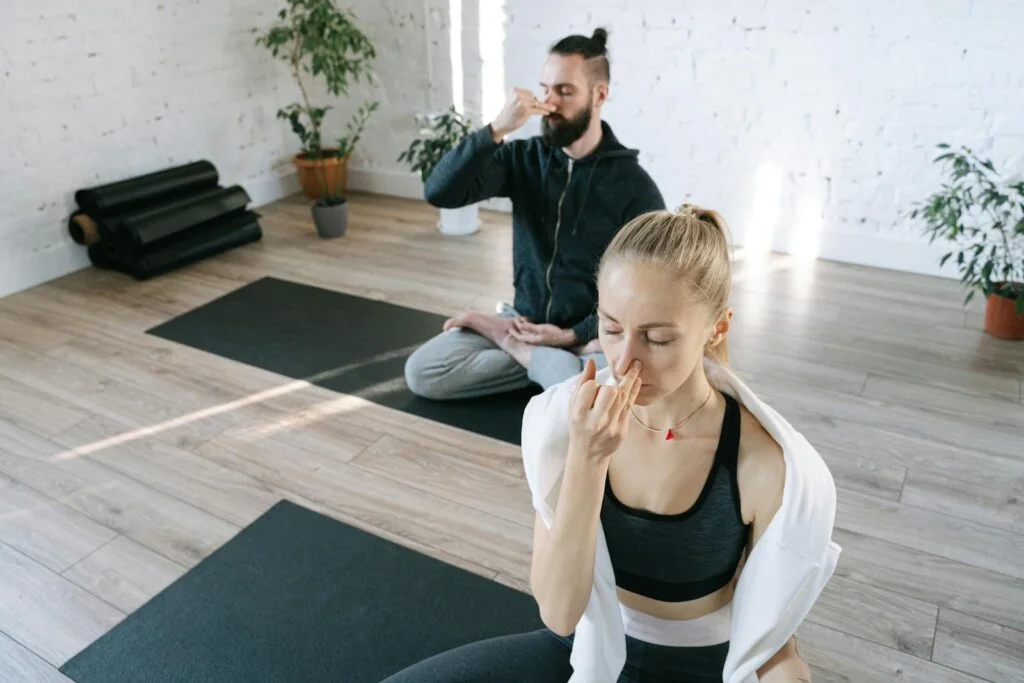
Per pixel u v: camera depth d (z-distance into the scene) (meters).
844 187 3.61
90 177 3.83
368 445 2.43
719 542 1.01
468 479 2.27
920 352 2.91
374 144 4.79
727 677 1.01
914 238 3.56
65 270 3.81
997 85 3.18
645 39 3.74
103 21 3.71
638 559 1.05
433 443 2.44
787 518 0.94
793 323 3.15
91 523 2.12
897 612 1.79
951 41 3.19
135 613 1.82
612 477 1.05
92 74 3.73
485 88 4.27
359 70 4.36
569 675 1.15
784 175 3.71
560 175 2.38
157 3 3.93
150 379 2.84
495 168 2.43
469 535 2.05
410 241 4.11
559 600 0.98
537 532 1.13
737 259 3.79
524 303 2.61
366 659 1.69
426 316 3.28
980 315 3.19
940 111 3.31
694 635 1.08
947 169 3.38
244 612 1.82
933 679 1.63
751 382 2.73
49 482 2.29
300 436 2.48
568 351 2.54
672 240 0.89
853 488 2.20
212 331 3.19
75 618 1.81
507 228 4.25
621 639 1.08
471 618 1.79
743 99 3.65
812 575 0.95
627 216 2.38
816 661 1.68
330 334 3.15
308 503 2.18
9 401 2.70
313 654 1.71
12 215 3.56
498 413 2.59
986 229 3.38
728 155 3.79
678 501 1.01
